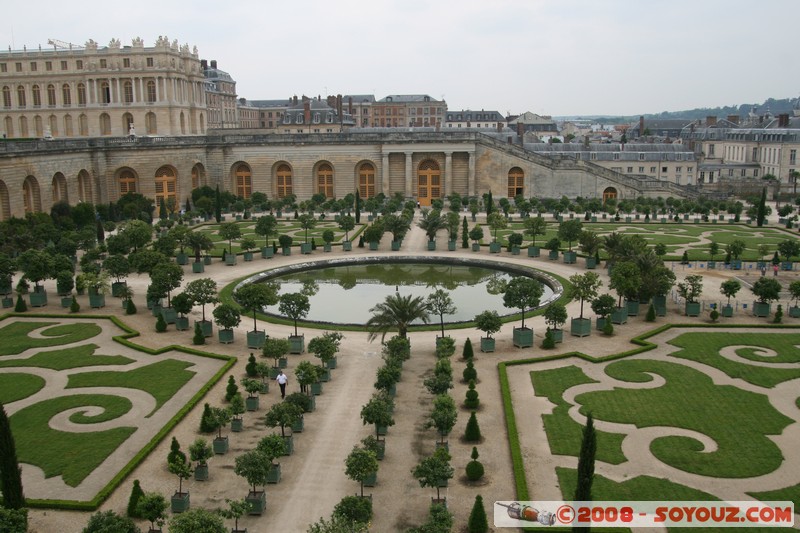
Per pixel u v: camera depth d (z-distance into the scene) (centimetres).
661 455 4000
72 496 3606
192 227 12006
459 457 4028
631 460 3956
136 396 4891
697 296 6950
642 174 17375
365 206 13200
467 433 4206
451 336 6238
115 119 15375
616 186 14775
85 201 12712
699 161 18738
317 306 7425
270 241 10656
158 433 4256
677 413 4559
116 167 13275
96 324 6575
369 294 8012
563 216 13150
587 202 13762
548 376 5247
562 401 4772
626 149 17712
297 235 11188
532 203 13400
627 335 6184
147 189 13538
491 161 14800
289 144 14950
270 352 5191
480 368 5422
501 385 4988
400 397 4891
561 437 4234
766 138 18738
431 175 15062
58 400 4812
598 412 4578
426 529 3011
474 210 12775
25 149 10694
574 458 3991
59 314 6806
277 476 3775
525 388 5019
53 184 11669
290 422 4012
